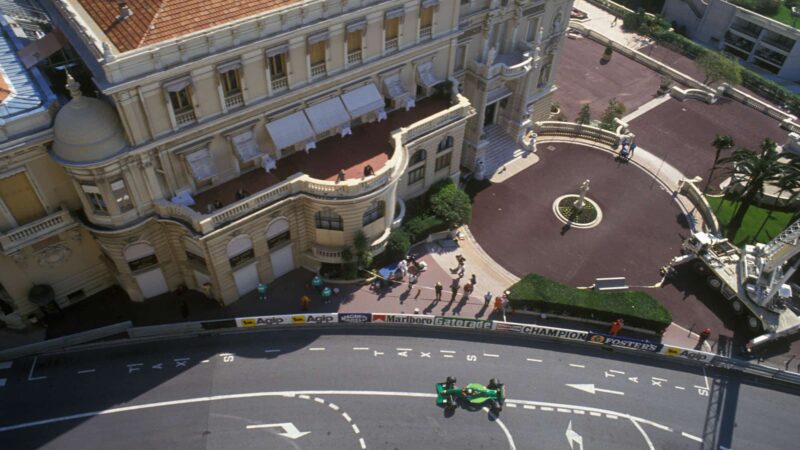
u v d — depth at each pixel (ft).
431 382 155.53
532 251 193.67
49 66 146.92
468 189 214.28
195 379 151.43
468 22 184.65
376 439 142.61
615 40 323.57
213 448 138.10
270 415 145.18
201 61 131.54
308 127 160.25
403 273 179.93
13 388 146.82
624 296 174.60
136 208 145.18
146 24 129.59
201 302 169.17
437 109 186.50
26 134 128.67
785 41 315.37
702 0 339.77
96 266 163.53
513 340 167.94
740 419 154.40
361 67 163.94
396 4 159.33
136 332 157.79
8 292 150.20
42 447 135.95
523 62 199.72
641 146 243.40
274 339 162.40
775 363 168.04
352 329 166.50
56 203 144.05
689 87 284.61
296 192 156.46
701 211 212.43
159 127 136.15
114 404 144.97
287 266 176.65
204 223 142.31
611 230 203.10
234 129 149.69
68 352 155.74
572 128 240.73
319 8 145.69
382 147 172.14
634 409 154.30
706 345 171.12
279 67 150.00
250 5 140.56
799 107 280.31
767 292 170.71
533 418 150.10
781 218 213.87
